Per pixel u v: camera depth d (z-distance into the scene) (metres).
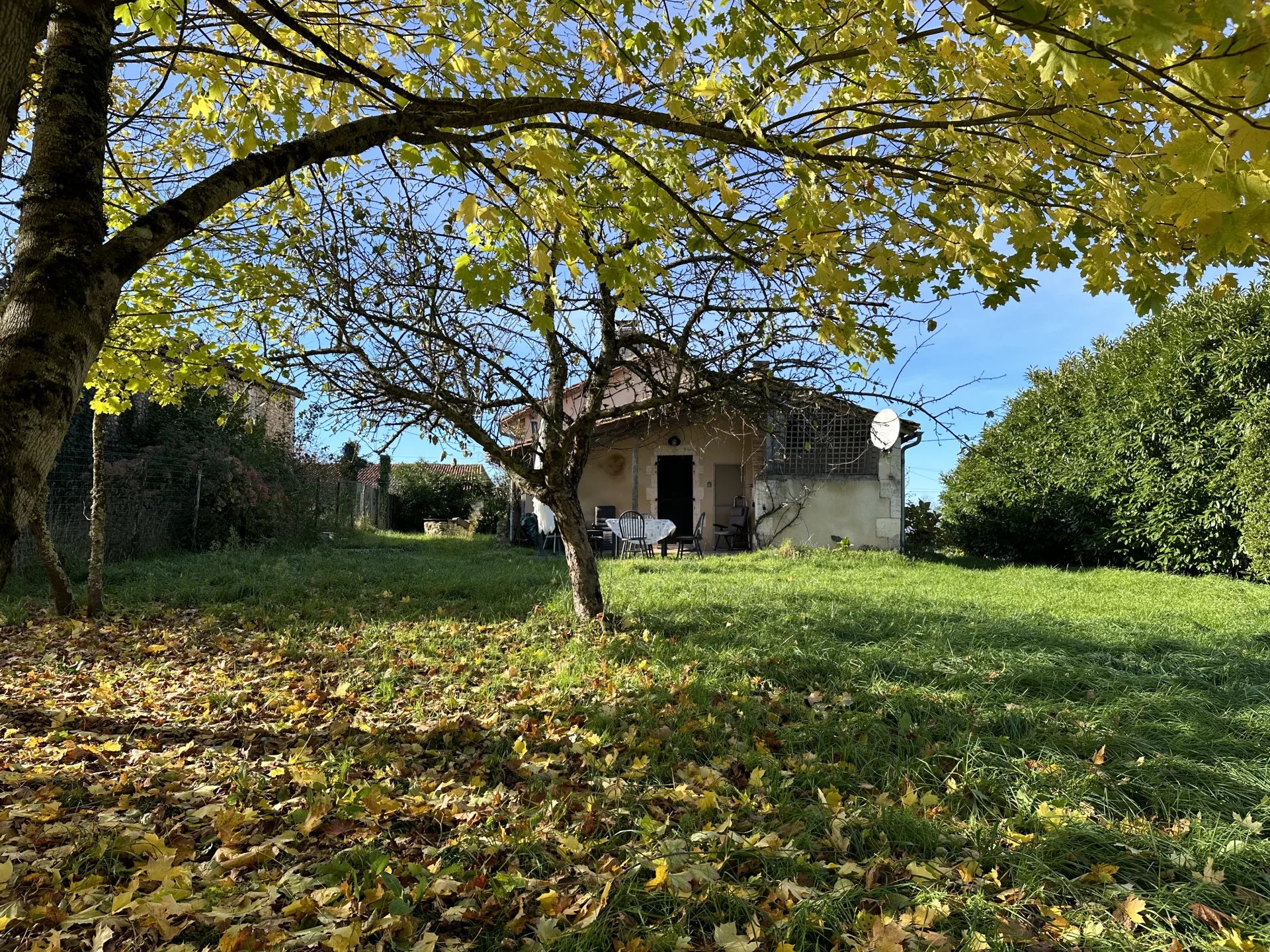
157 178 3.61
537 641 5.61
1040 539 13.58
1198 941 2.05
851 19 2.32
